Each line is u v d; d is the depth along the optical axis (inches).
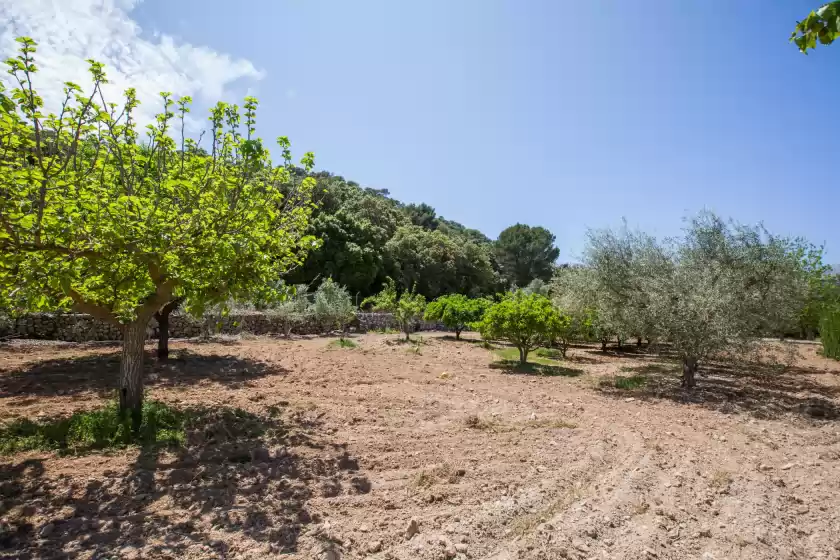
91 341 623.2
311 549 134.3
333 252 1306.6
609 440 256.5
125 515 151.2
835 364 622.2
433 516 158.7
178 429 241.8
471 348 761.0
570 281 640.4
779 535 153.4
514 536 148.3
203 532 141.8
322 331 969.5
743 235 507.2
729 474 210.2
